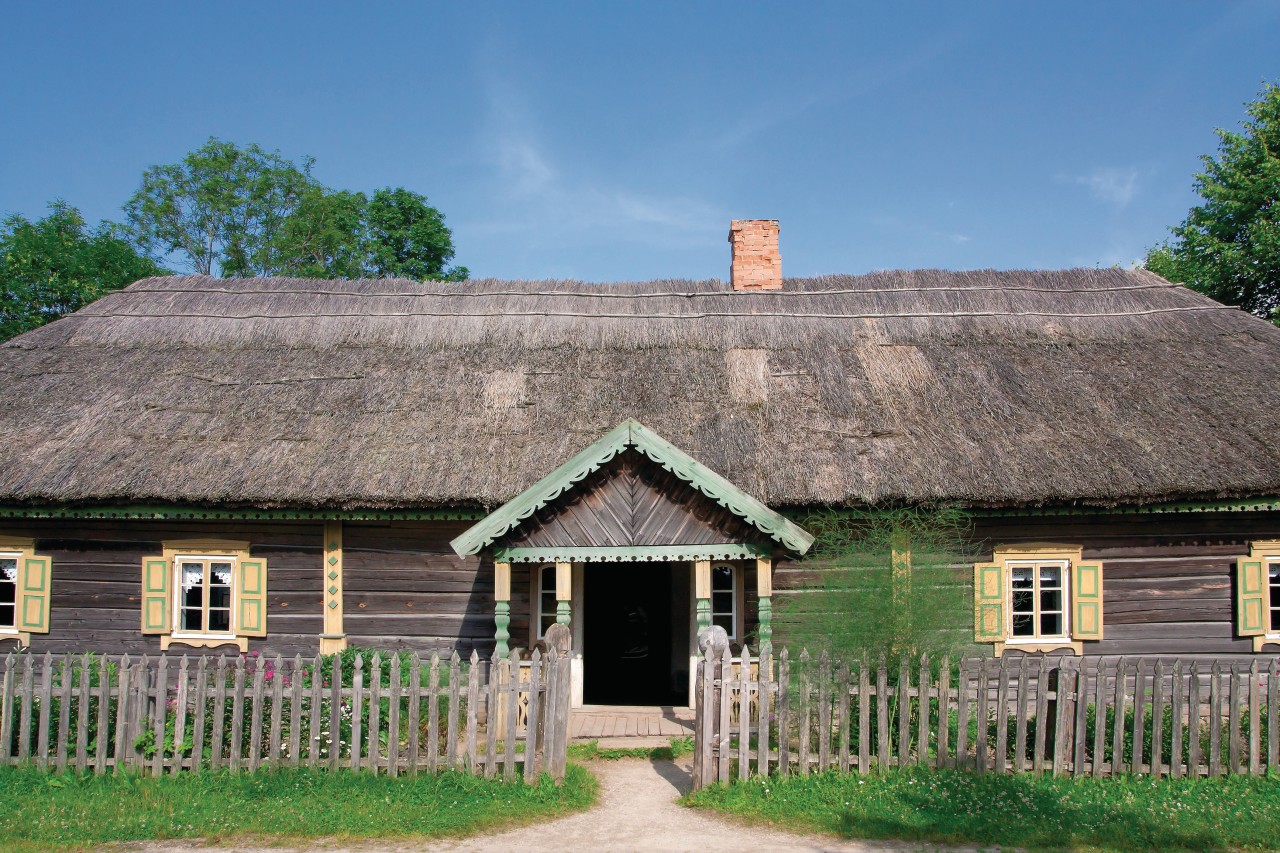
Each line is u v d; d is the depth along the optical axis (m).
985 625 11.43
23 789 7.76
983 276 16.33
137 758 8.16
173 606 12.02
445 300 15.66
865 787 7.80
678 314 15.23
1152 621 11.57
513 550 9.66
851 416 12.17
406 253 36.00
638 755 9.58
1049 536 11.62
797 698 8.50
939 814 7.31
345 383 13.17
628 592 13.86
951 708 8.83
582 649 11.55
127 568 12.08
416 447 11.64
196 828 7.09
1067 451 11.25
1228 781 7.94
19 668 8.48
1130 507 10.97
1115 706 8.16
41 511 11.36
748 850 6.84
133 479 11.09
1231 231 24.33
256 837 7.03
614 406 12.48
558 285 16.53
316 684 8.16
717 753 8.21
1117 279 16.08
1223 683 10.35
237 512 11.29
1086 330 14.56
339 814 7.31
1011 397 12.55
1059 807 7.41
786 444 11.52
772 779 8.07
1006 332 14.53
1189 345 13.82
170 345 14.33
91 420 12.18
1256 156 23.78
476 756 8.19
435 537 11.92
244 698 8.25
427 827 7.16
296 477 11.16
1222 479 10.67
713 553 9.61
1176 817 7.27
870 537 10.55
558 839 7.05
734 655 11.57
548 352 14.17
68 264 30.16
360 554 11.92
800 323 14.87
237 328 14.79
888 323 14.91
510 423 12.16
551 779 8.08
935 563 9.82
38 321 29.25
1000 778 7.92
